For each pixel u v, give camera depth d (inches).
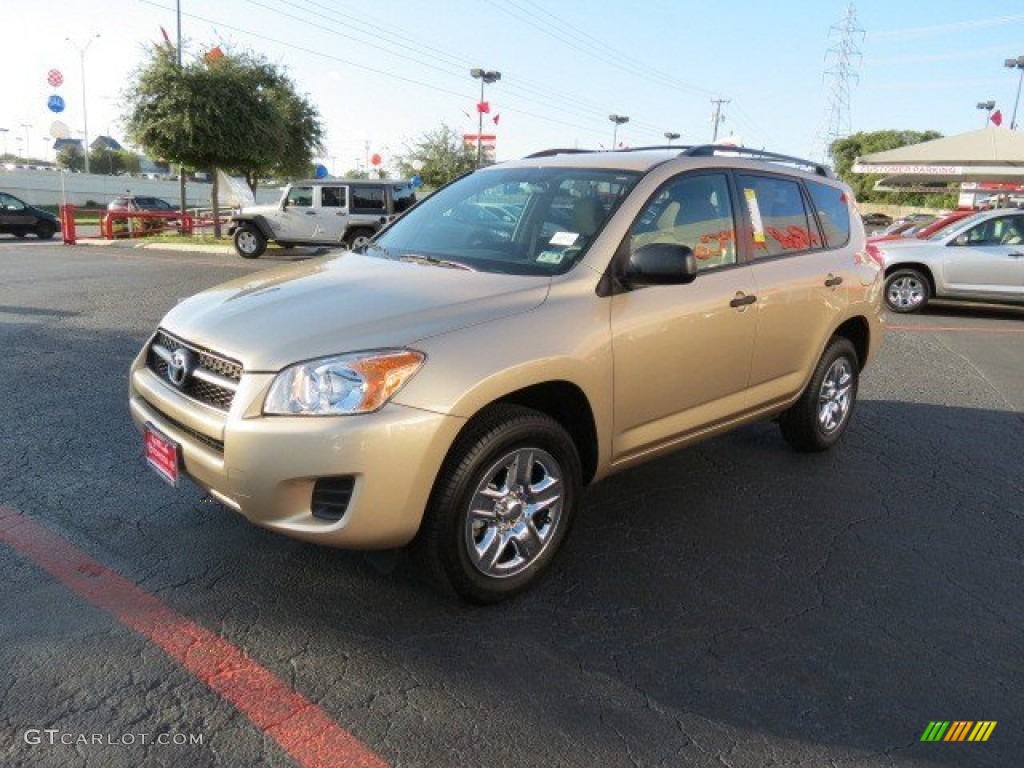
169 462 120.3
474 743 94.9
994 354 357.4
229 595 124.3
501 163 177.3
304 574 131.2
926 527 161.3
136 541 140.1
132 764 89.3
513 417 118.9
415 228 162.7
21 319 349.1
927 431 228.1
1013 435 227.9
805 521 161.6
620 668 110.4
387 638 115.0
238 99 871.7
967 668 113.9
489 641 115.3
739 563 142.6
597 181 149.0
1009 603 132.7
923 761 95.4
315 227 729.0
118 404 221.3
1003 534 159.6
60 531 142.7
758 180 171.2
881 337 211.0
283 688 103.3
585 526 155.5
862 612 127.9
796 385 181.0
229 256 755.4
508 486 121.6
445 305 119.1
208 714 97.9
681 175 151.3
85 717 96.4
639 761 93.4
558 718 99.9
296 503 107.7
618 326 131.5
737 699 105.1
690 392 149.7
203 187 2449.6
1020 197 895.7
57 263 629.9
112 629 114.2
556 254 136.8
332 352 107.9
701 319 146.8
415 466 107.3
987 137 682.2
